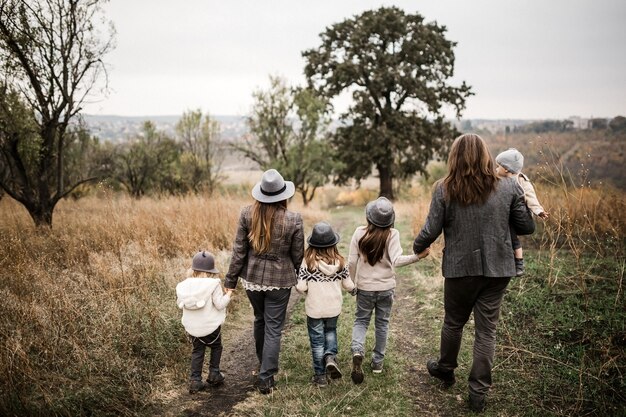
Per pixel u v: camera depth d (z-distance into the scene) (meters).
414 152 27.95
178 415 3.13
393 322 4.88
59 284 4.57
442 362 3.31
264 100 19.23
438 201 2.99
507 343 3.99
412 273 6.82
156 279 5.42
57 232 7.53
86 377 3.27
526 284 5.38
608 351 3.33
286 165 20.00
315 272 3.48
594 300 4.66
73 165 16.80
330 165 21.89
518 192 2.90
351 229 13.03
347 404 3.22
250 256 3.43
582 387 3.23
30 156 8.34
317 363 3.47
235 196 14.36
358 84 30.45
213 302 3.42
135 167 20.36
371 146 28.47
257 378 3.69
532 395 3.21
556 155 5.23
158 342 4.01
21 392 3.02
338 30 29.31
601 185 7.50
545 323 4.29
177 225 7.91
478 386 3.02
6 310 3.94
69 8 8.09
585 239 6.58
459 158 2.89
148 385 3.46
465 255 2.91
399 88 29.22
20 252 5.39
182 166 20.56
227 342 4.48
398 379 3.56
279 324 3.45
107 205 9.12
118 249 5.92
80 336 3.77
